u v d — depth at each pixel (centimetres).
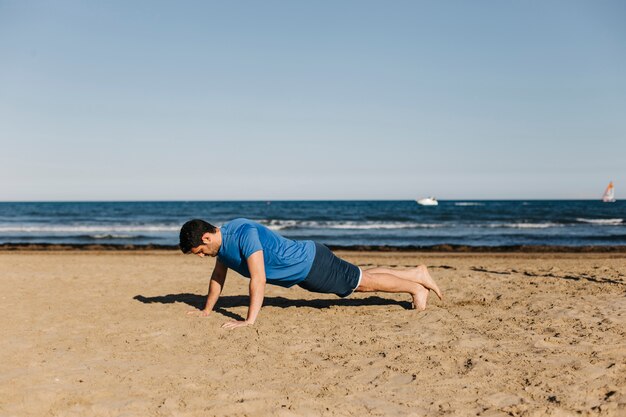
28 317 557
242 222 516
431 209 7012
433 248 1955
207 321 534
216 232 509
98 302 650
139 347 439
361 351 421
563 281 761
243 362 396
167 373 371
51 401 321
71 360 402
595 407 301
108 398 325
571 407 302
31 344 448
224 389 339
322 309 590
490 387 338
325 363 393
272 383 350
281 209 7212
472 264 1196
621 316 517
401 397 324
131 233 3062
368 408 307
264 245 508
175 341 457
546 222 4066
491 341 441
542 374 358
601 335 450
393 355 409
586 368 367
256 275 502
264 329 496
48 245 2016
